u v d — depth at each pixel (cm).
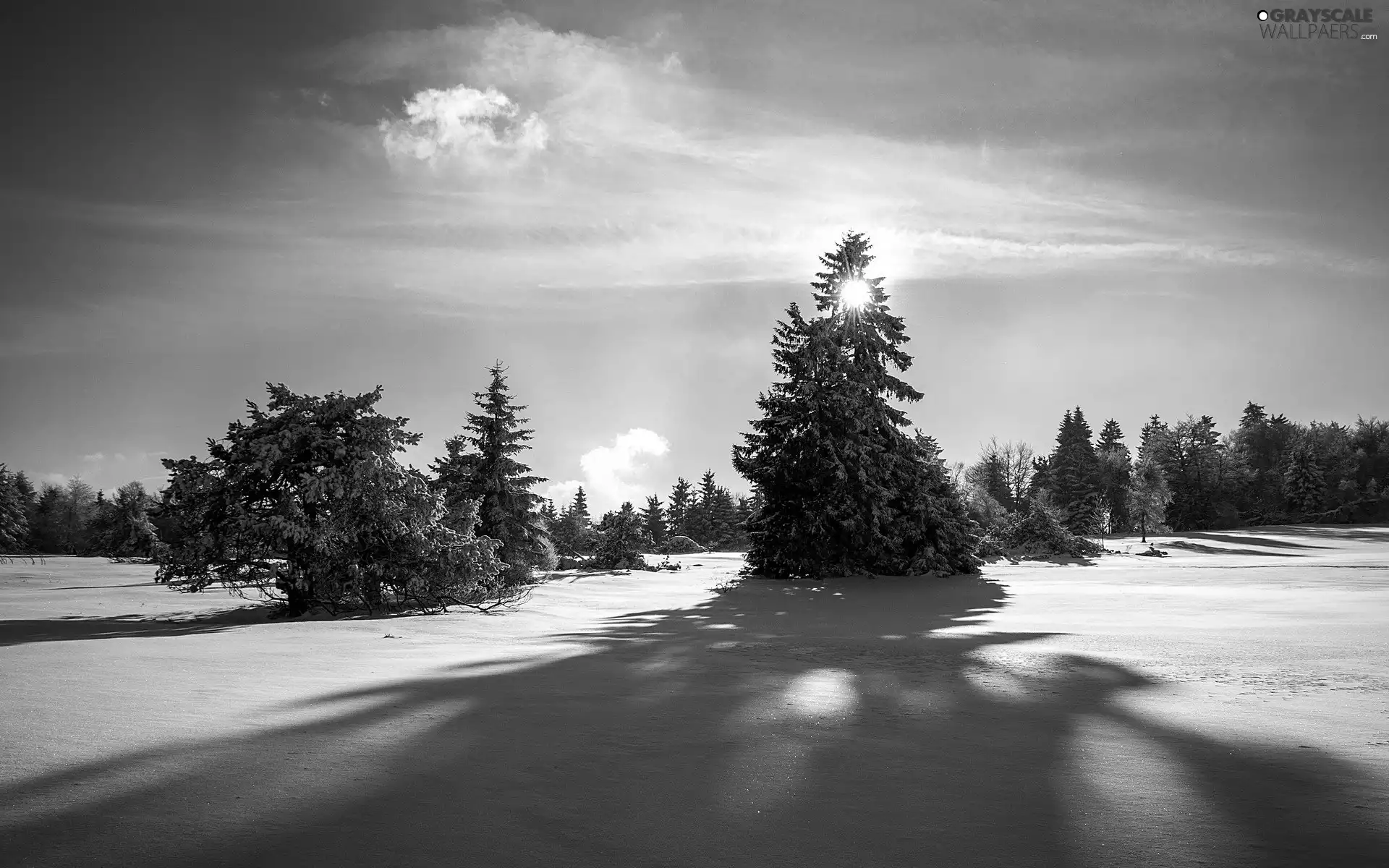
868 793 459
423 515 2141
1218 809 425
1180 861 352
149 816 396
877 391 3791
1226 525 10562
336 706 682
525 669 947
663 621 1777
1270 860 351
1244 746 564
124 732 563
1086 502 9369
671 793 458
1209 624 1474
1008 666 980
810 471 3622
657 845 377
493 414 3950
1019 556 4819
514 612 2066
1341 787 462
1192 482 10812
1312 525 9881
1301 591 2347
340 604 2131
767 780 485
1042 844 377
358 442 2114
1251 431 12744
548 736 589
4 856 343
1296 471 10900
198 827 384
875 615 1922
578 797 447
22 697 695
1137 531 9625
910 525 3547
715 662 1037
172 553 1975
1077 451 10194
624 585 3200
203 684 787
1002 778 490
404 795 442
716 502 10906
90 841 362
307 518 2005
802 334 3797
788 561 3547
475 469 3903
